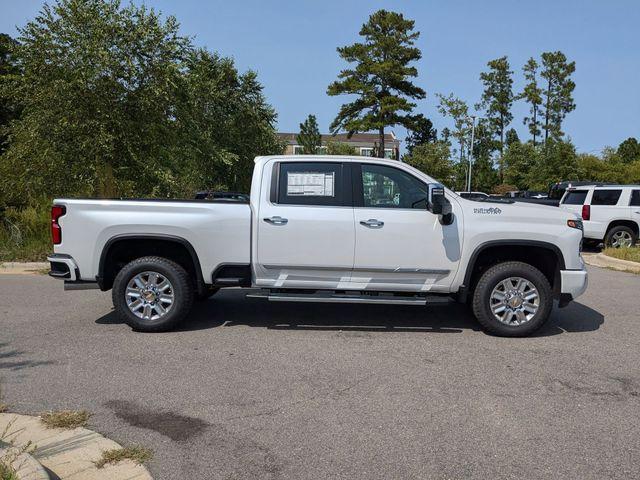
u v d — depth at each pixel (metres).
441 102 40.84
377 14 53.94
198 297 8.00
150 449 3.71
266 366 5.34
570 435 3.98
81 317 7.19
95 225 6.32
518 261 6.47
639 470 3.52
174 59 17.14
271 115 34.12
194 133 23.50
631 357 5.73
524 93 64.44
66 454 3.63
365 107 54.25
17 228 12.52
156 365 5.34
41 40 15.45
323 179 6.37
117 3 16.30
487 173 48.16
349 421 4.17
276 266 6.34
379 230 6.23
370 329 6.72
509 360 5.60
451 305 8.07
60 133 15.79
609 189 14.52
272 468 3.50
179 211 6.33
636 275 11.35
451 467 3.53
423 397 4.63
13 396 4.57
